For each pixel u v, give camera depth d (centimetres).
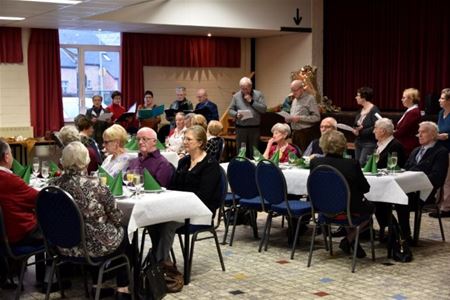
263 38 1236
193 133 454
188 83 1198
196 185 451
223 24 1035
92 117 943
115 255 371
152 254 400
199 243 558
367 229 545
